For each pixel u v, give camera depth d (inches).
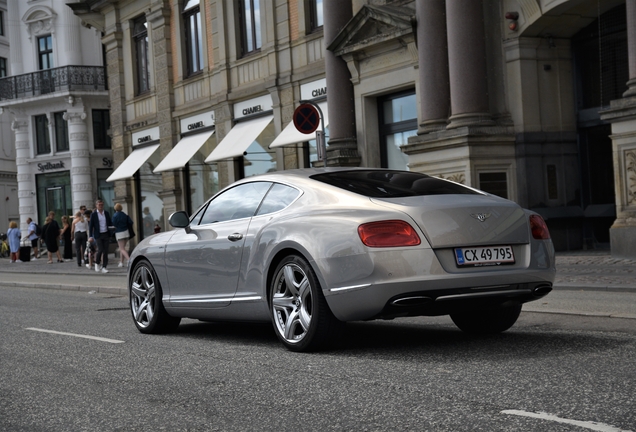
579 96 709.9
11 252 1390.3
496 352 254.1
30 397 218.8
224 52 1050.7
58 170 1700.3
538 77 697.6
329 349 269.7
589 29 697.6
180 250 327.6
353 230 251.0
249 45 1024.9
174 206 1157.1
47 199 1729.8
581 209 711.7
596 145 705.0
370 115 830.5
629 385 197.6
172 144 1164.5
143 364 263.3
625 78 668.1
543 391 195.0
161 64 1178.0
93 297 571.5
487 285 249.3
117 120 1300.4
